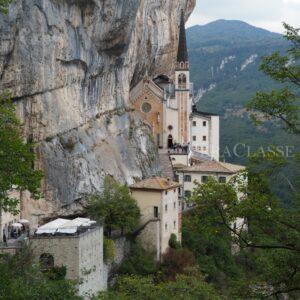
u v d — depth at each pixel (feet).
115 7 282.77
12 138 118.73
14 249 188.14
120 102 335.67
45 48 237.45
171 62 469.16
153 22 428.15
